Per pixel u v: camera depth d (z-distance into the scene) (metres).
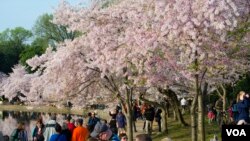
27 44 141.88
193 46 17.30
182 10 17.41
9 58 133.12
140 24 20.02
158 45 18.84
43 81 29.80
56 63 24.39
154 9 19.78
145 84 21.70
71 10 23.89
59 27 123.62
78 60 24.25
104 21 22.41
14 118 69.06
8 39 143.00
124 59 20.59
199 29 17.44
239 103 18.12
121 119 29.67
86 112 44.69
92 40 21.91
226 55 18.70
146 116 33.91
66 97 26.47
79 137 17.53
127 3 22.30
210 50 17.92
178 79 21.89
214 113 39.81
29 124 54.06
